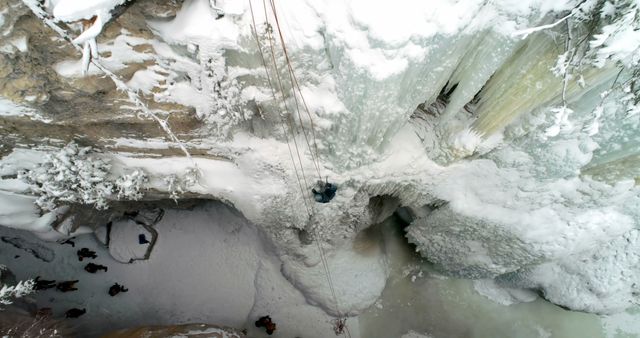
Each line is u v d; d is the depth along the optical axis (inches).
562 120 184.5
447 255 397.7
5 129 223.8
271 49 186.1
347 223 353.4
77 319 399.9
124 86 195.2
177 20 176.7
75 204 324.2
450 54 184.4
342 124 227.0
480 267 394.3
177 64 200.5
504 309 462.3
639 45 153.1
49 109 211.9
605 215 317.1
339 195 301.4
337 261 402.0
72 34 169.0
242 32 179.5
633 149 248.8
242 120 248.1
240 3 165.8
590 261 385.7
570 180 286.5
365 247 414.3
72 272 411.5
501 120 236.7
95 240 419.2
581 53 178.9
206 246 435.8
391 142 269.3
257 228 409.4
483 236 342.0
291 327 432.8
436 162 285.9
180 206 411.8
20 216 307.0
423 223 361.4
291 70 198.8
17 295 302.7
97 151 262.5
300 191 293.9
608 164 274.1
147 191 301.0
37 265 399.9
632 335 452.4
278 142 262.7
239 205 308.0
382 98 196.9
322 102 215.3
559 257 348.5
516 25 173.3
